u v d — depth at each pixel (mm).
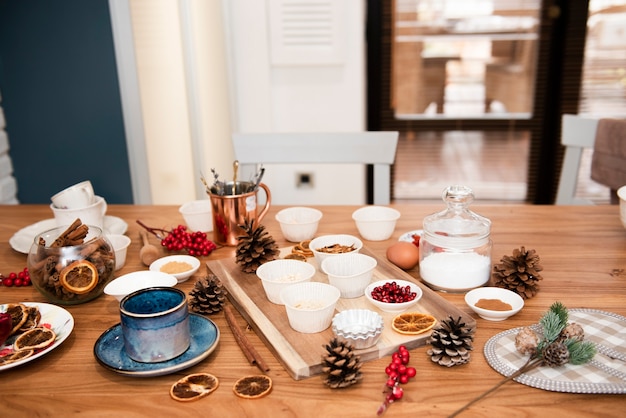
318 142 1774
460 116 3053
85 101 2252
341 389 751
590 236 1300
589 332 854
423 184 3201
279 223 1407
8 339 873
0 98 2246
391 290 932
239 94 2789
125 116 2258
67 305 1008
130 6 2137
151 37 2230
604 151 1691
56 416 713
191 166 2377
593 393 728
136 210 1560
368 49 2930
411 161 3162
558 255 1188
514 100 3004
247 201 1251
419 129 3088
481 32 2906
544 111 2990
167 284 1005
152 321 765
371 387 754
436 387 751
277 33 2695
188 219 1322
